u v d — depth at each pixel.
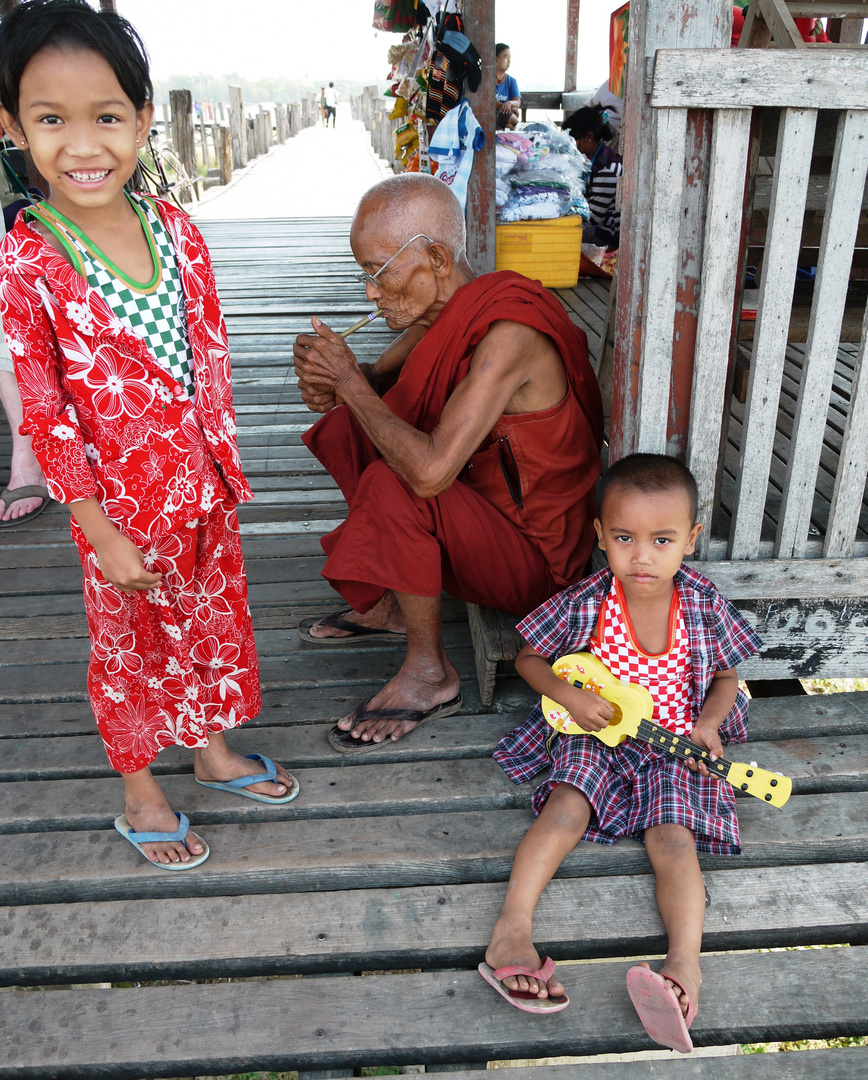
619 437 2.22
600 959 1.73
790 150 1.86
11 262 1.38
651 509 1.73
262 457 3.99
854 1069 1.49
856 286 3.68
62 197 1.43
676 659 1.91
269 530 3.34
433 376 2.11
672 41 1.83
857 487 2.16
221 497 1.69
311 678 2.46
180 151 11.55
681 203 1.93
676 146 1.85
